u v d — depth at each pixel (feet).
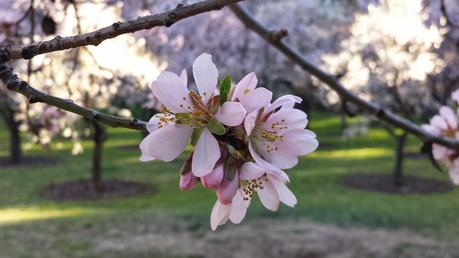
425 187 41.86
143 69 18.92
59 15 14.28
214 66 3.53
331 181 43.91
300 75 48.19
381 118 8.35
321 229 27.76
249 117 3.28
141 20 3.43
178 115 3.42
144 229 28.22
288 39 50.65
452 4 31.76
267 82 50.34
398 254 24.22
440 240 26.37
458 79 38.52
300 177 45.62
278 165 3.44
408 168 49.98
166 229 28.17
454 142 8.01
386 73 39.83
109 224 29.43
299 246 25.02
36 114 17.74
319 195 38.40
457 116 8.63
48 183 42.96
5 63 3.75
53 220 30.71
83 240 26.30
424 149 8.18
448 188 41.70
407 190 40.91
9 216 32.14
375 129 78.95
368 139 69.87
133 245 25.38
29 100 3.73
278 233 26.94
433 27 32.07
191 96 3.46
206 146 3.35
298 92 54.95
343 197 37.73
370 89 42.04
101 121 3.76
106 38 3.51
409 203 35.99
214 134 3.40
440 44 35.40
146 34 17.38
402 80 40.27
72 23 14.92
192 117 3.39
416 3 32.76
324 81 8.59
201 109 3.41
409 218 30.83
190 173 3.39
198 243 25.64
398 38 37.99
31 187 41.70
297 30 50.85
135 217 31.19
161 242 25.82
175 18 3.36
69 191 39.88
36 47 3.69
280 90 53.67
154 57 21.40
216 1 3.34
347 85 42.50
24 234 27.45
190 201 36.58
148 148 3.39
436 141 8.09
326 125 85.92
